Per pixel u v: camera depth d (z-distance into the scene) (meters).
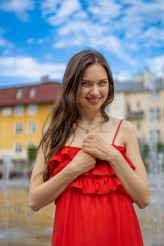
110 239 1.34
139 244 1.42
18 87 47.69
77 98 1.46
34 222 6.20
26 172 25.39
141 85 49.88
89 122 1.53
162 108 47.59
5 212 7.52
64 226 1.36
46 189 1.39
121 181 1.38
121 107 48.62
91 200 1.37
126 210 1.39
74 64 1.45
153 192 12.48
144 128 48.16
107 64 1.48
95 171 1.39
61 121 1.50
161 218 6.61
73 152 1.45
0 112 48.50
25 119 46.91
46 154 1.51
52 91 44.72
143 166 1.50
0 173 22.45
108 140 1.49
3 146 48.09
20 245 4.36
